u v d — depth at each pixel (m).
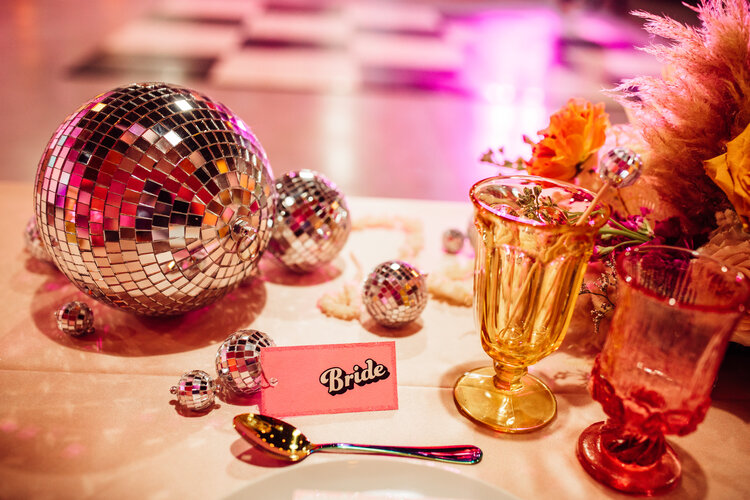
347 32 3.27
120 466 0.40
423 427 0.44
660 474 0.41
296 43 2.99
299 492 0.39
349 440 0.43
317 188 0.58
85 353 0.50
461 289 0.59
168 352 0.50
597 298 0.51
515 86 2.53
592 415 0.46
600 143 0.52
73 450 0.41
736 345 0.51
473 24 3.60
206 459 0.41
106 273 0.46
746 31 0.46
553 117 0.53
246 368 0.44
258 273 0.60
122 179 0.44
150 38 2.85
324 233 0.58
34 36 2.70
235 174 0.47
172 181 0.44
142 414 0.44
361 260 0.66
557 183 0.45
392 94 2.38
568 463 0.42
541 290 0.43
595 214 0.44
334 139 1.93
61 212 0.44
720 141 0.49
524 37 3.32
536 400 0.47
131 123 0.45
